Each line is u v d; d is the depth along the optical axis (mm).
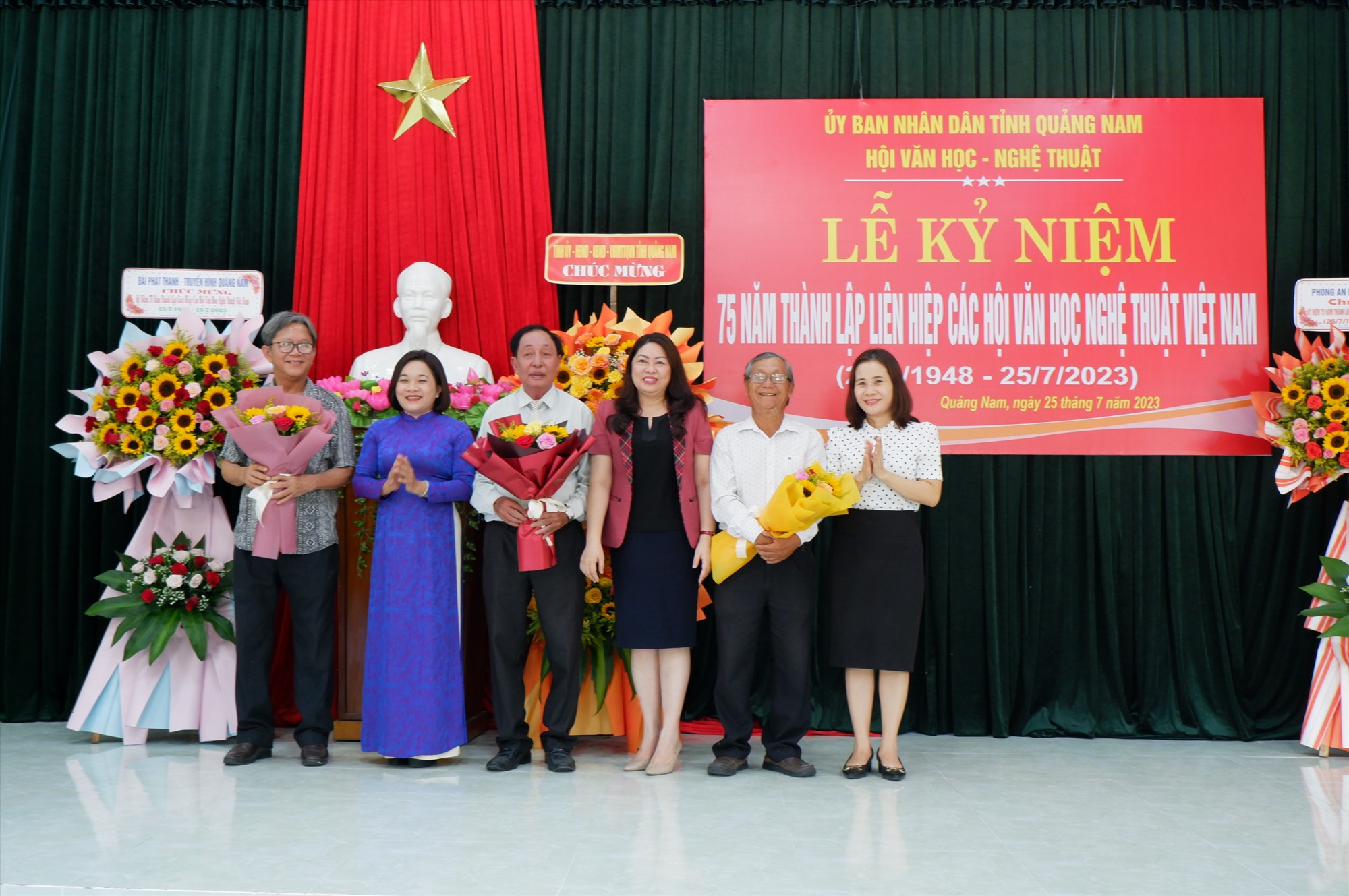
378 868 2391
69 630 4316
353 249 4309
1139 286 4230
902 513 3377
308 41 4352
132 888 2260
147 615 3699
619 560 3359
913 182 4281
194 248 4387
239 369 3832
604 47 4406
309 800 2994
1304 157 4293
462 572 3703
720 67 4391
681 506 3324
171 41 4445
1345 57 4293
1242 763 3668
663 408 3396
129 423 3730
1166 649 4238
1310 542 4242
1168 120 4254
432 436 3477
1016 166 4270
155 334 4211
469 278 4293
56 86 4426
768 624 3670
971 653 4230
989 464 4262
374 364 4051
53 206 4395
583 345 3842
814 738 4121
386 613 3400
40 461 4355
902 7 4344
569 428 3441
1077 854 2555
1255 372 4199
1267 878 2377
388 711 3383
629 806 2957
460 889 2264
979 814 2926
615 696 3748
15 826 2729
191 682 3779
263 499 3361
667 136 4379
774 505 3133
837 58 4383
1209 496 4254
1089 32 4348
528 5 4348
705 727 4145
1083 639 4250
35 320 4379
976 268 4258
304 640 3512
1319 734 3756
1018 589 4273
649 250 4078
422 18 4340
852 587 3361
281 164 4402
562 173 4406
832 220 4277
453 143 4312
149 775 3312
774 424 3387
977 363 4246
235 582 3521
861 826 2787
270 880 2312
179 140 4445
